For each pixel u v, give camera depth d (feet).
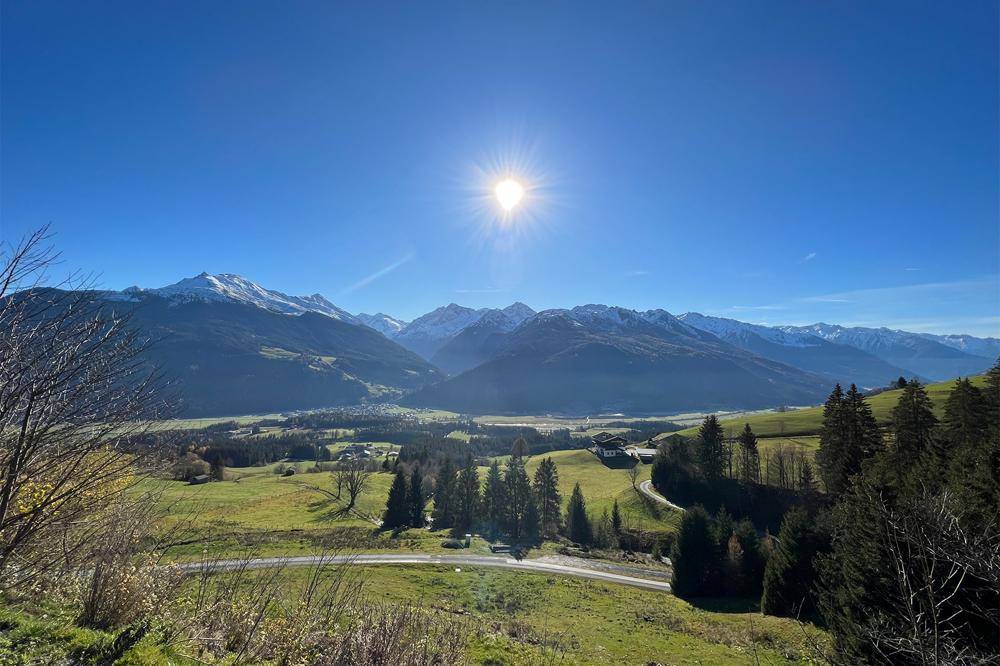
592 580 155.94
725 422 425.69
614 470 365.40
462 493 252.21
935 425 179.52
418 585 122.93
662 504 262.67
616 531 234.38
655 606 130.72
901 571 21.27
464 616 71.77
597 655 67.51
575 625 99.86
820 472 227.20
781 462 254.27
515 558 176.04
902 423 183.11
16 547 21.39
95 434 22.03
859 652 45.14
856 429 192.95
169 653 23.81
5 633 21.98
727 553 157.89
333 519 216.54
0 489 20.26
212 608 30.45
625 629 98.63
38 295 20.33
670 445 307.78
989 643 25.63
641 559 198.90
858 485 73.51
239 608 31.01
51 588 25.71
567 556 190.49
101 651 22.44
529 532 241.14
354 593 33.27
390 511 221.25
